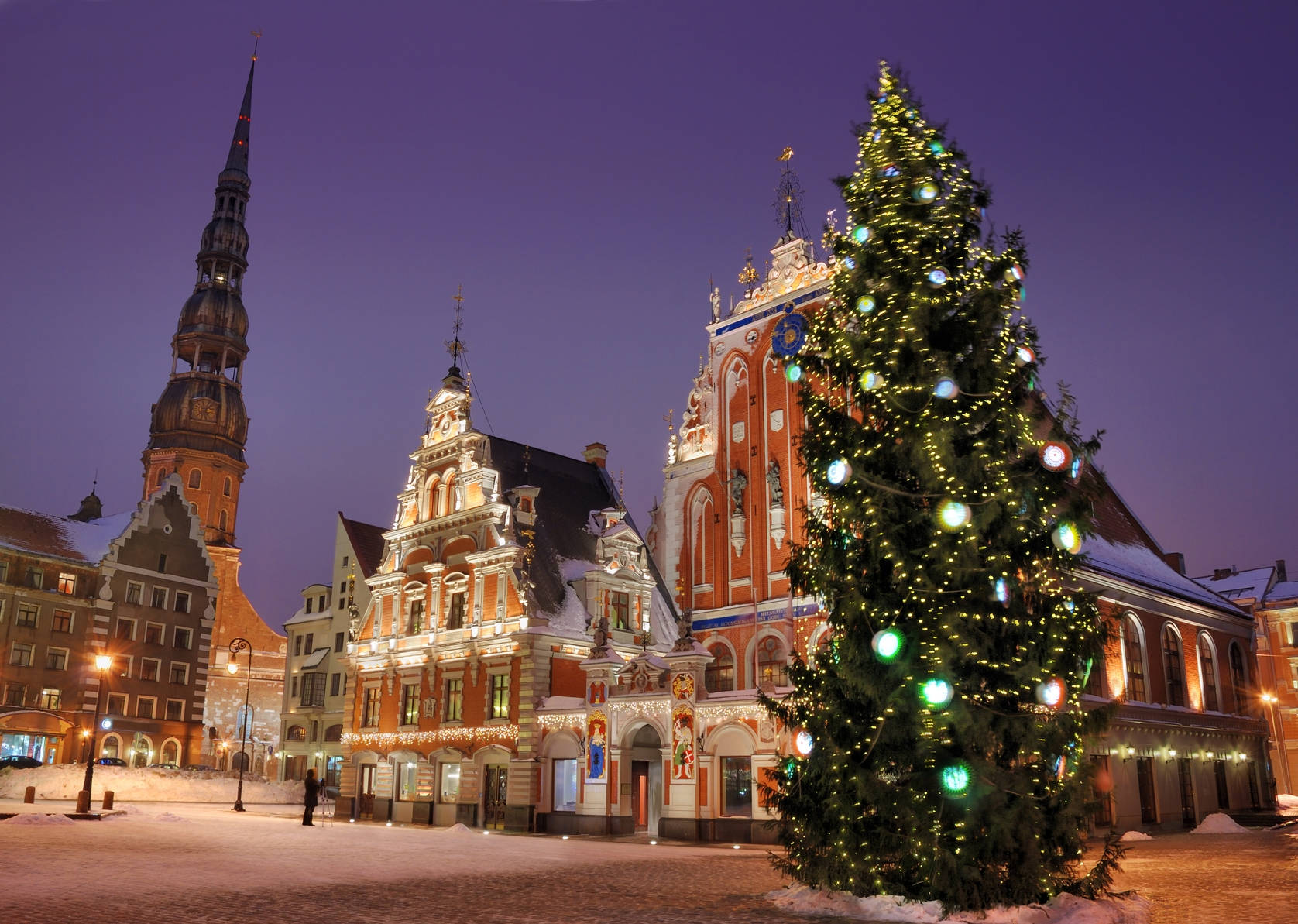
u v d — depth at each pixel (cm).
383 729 5134
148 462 10956
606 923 1530
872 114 2125
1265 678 6581
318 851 2686
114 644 7125
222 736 9538
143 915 1494
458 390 5381
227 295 11769
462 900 1762
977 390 1872
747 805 3591
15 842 2573
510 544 4688
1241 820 4647
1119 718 4000
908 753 1773
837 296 2075
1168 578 5056
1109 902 1691
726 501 4622
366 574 7044
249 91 12800
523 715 4372
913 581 1784
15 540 6825
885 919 1630
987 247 2003
